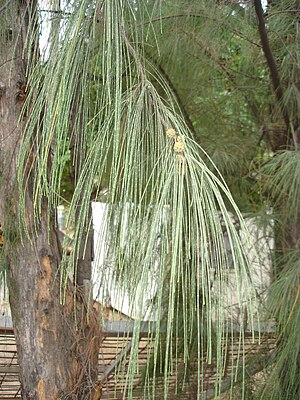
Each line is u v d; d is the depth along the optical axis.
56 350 1.03
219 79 1.70
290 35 1.54
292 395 1.32
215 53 1.57
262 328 1.36
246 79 1.70
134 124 0.66
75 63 0.68
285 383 1.31
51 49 0.72
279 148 1.69
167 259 0.91
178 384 1.34
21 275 1.03
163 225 0.60
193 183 0.59
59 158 0.69
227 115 1.75
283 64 1.55
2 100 1.00
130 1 0.84
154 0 1.11
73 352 1.05
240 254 0.58
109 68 0.64
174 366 1.34
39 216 0.98
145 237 0.66
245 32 1.53
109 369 1.33
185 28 1.44
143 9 0.94
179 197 0.57
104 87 0.72
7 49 0.98
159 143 0.66
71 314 1.05
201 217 0.57
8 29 0.98
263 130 1.70
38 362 1.03
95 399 1.08
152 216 0.62
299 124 1.63
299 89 1.60
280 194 1.45
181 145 0.62
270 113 1.74
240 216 0.61
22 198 0.82
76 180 0.81
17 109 0.99
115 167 0.62
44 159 0.66
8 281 1.04
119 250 0.63
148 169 0.72
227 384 1.35
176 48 1.45
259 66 1.70
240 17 1.49
